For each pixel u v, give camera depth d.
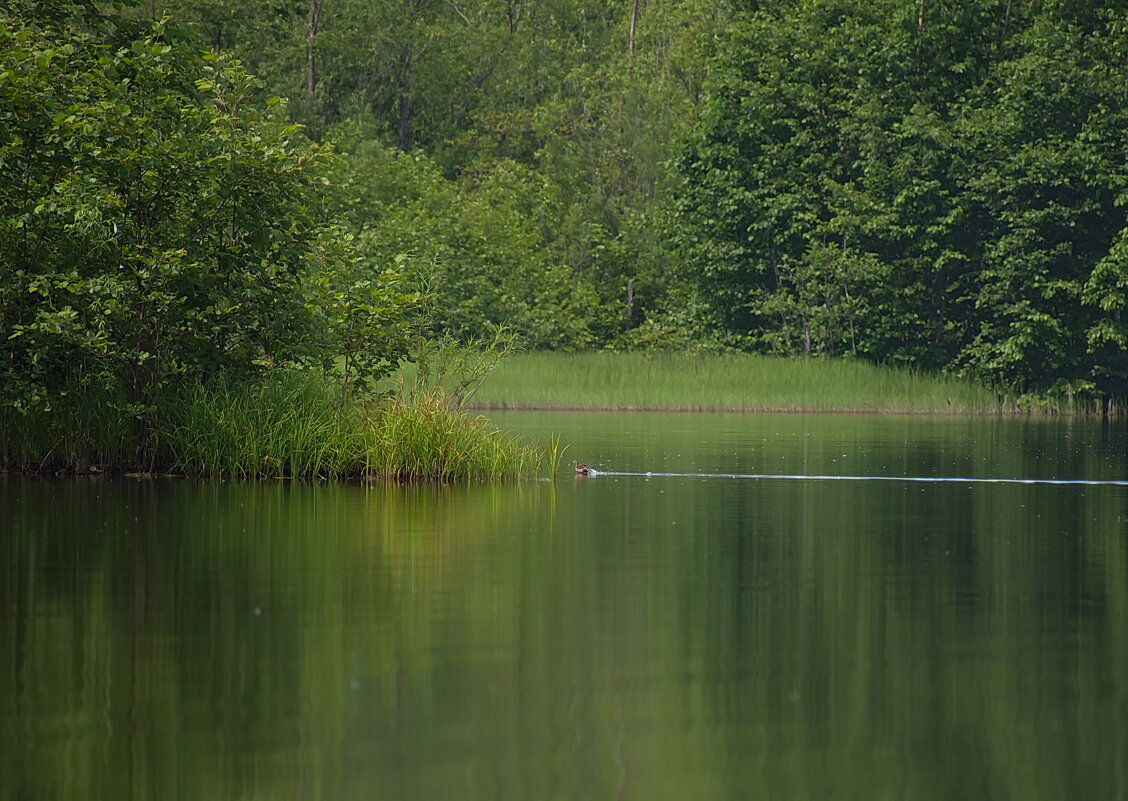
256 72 178.12
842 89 143.88
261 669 23.56
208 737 19.94
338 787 17.92
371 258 137.38
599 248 169.75
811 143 145.00
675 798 17.67
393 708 21.41
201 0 144.38
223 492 51.19
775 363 134.12
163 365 58.09
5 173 56.22
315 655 24.58
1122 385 135.00
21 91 54.16
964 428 98.88
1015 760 19.31
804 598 30.27
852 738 20.20
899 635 26.62
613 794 17.77
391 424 56.75
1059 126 134.38
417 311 75.12
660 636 26.36
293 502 47.91
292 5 177.62
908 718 21.19
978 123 136.00
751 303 146.50
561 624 27.34
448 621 27.47
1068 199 133.88
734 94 148.62
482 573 33.09
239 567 33.69
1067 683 23.17
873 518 44.62
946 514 45.84
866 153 139.00
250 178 57.47
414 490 52.81
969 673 23.86
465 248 156.25
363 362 61.53
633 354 141.12
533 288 158.88
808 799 17.75
